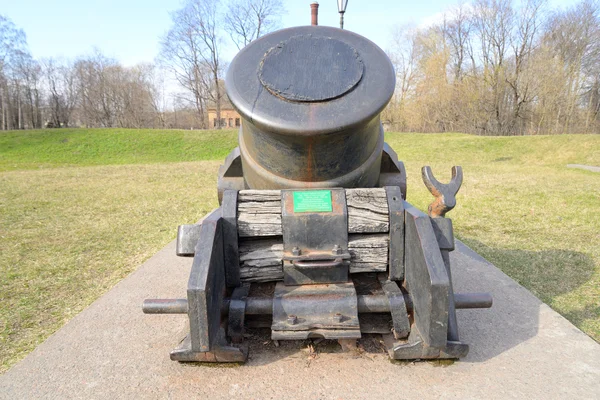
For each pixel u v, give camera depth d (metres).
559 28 27.22
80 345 1.95
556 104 25.12
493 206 5.67
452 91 27.16
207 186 8.41
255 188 2.13
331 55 1.81
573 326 2.07
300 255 1.74
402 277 1.84
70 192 7.58
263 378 1.65
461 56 30.62
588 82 26.30
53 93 40.88
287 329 1.63
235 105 1.71
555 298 2.57
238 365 1.74
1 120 39.03
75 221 5.11
